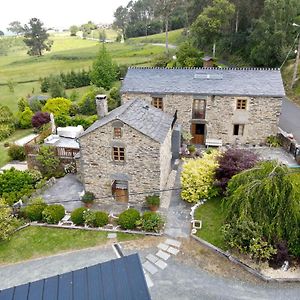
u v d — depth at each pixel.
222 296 15.45
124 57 71.88
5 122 38.75
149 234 19.64
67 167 27.30
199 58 48.75
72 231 20.28
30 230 20.56
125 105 24.64
